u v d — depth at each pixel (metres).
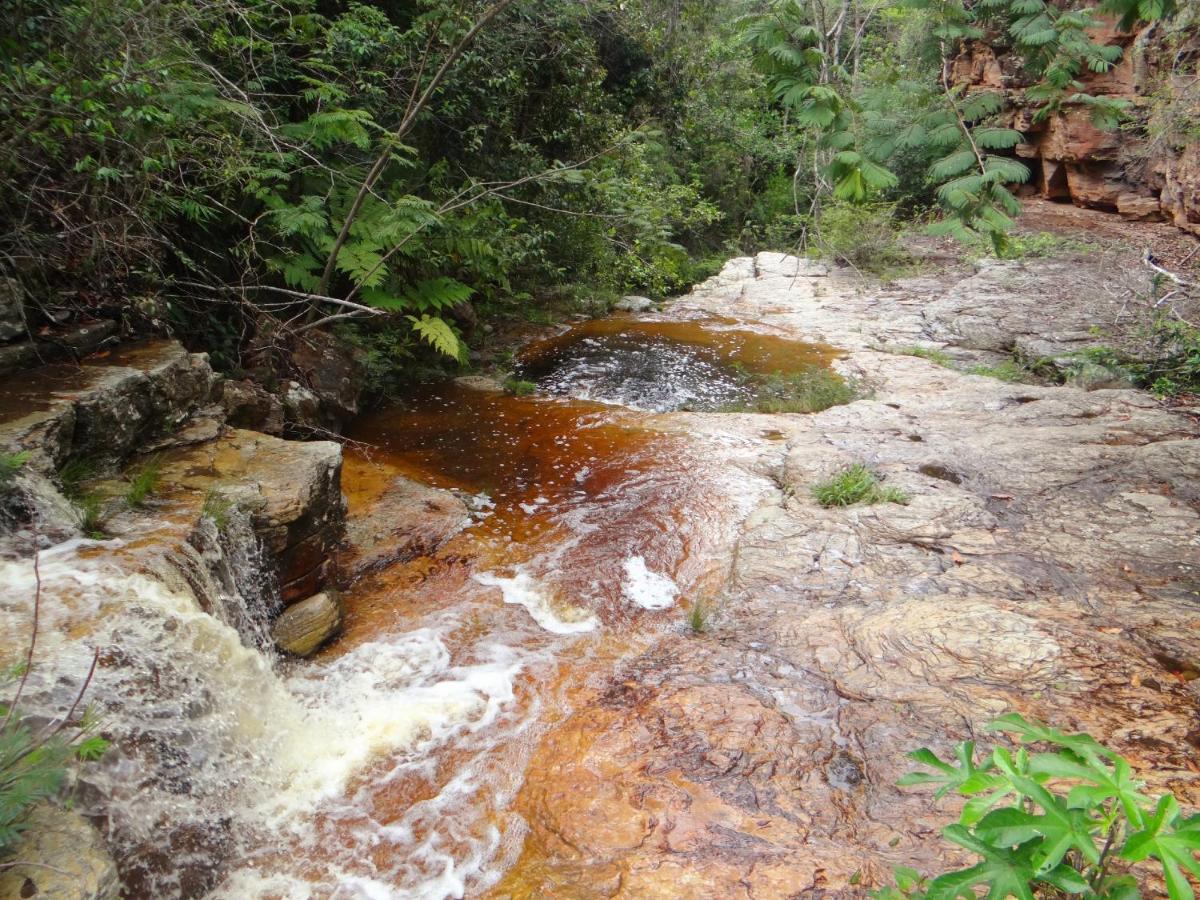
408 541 5.43
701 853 3.04
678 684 4.09
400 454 6.94
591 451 7.09
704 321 12.33
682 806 3.29
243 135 6.28
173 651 3.16
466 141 9.14
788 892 2.82
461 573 5.22
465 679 4.21
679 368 9.79
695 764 3.52
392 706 3.97
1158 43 13.46
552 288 12.40
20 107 4.30
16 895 2.12
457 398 8.38
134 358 4.91
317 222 6.41
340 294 7.99
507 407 8.18
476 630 4.65
